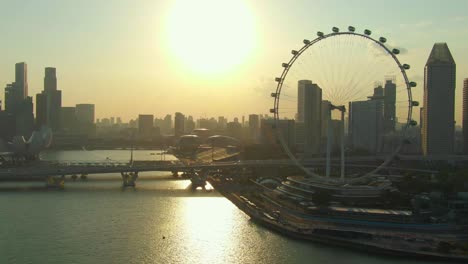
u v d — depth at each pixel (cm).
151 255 19425
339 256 19438
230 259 19038
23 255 19225
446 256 18950
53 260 18662
